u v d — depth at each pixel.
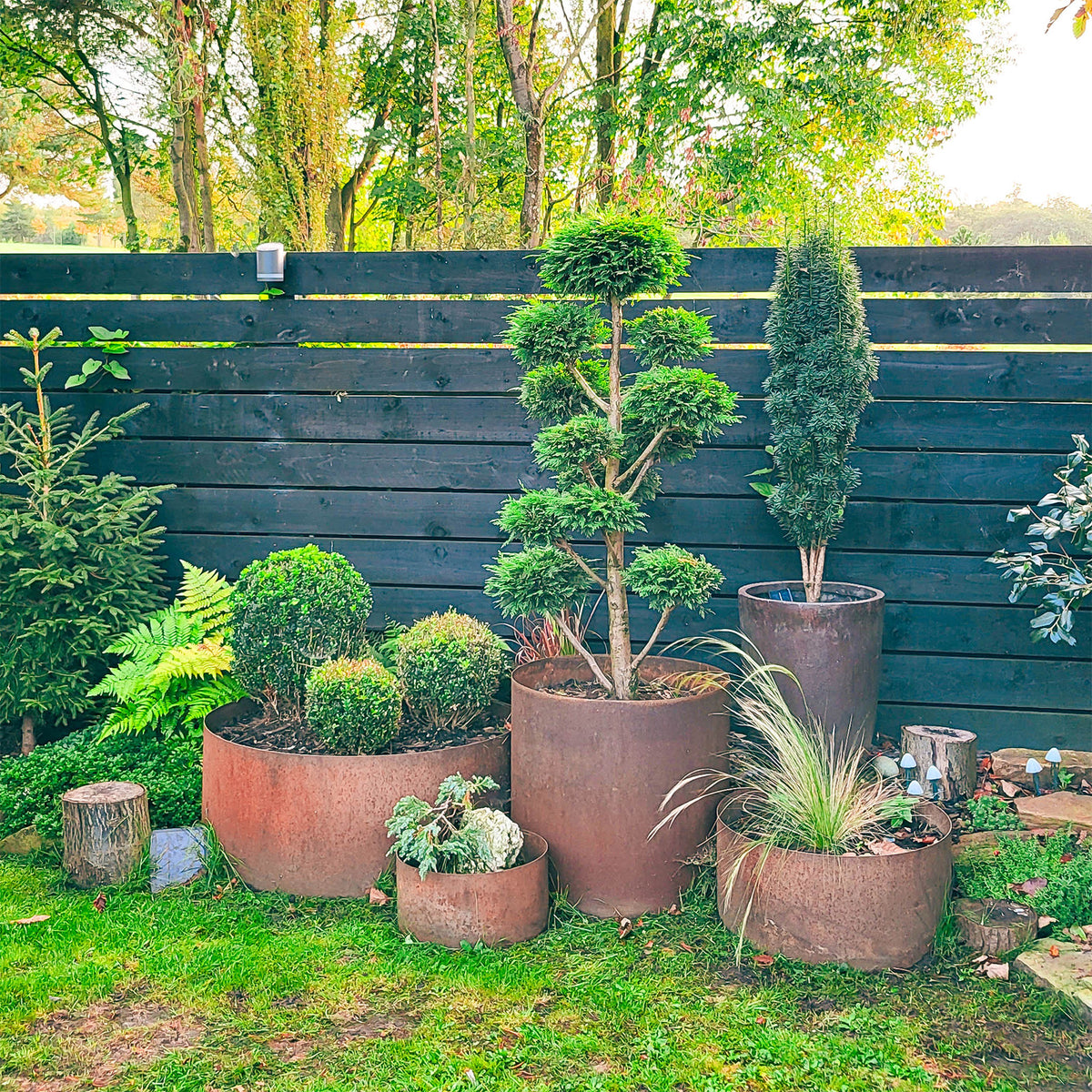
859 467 4.23
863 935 2.72
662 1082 2.24
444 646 3.60
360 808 3.21
